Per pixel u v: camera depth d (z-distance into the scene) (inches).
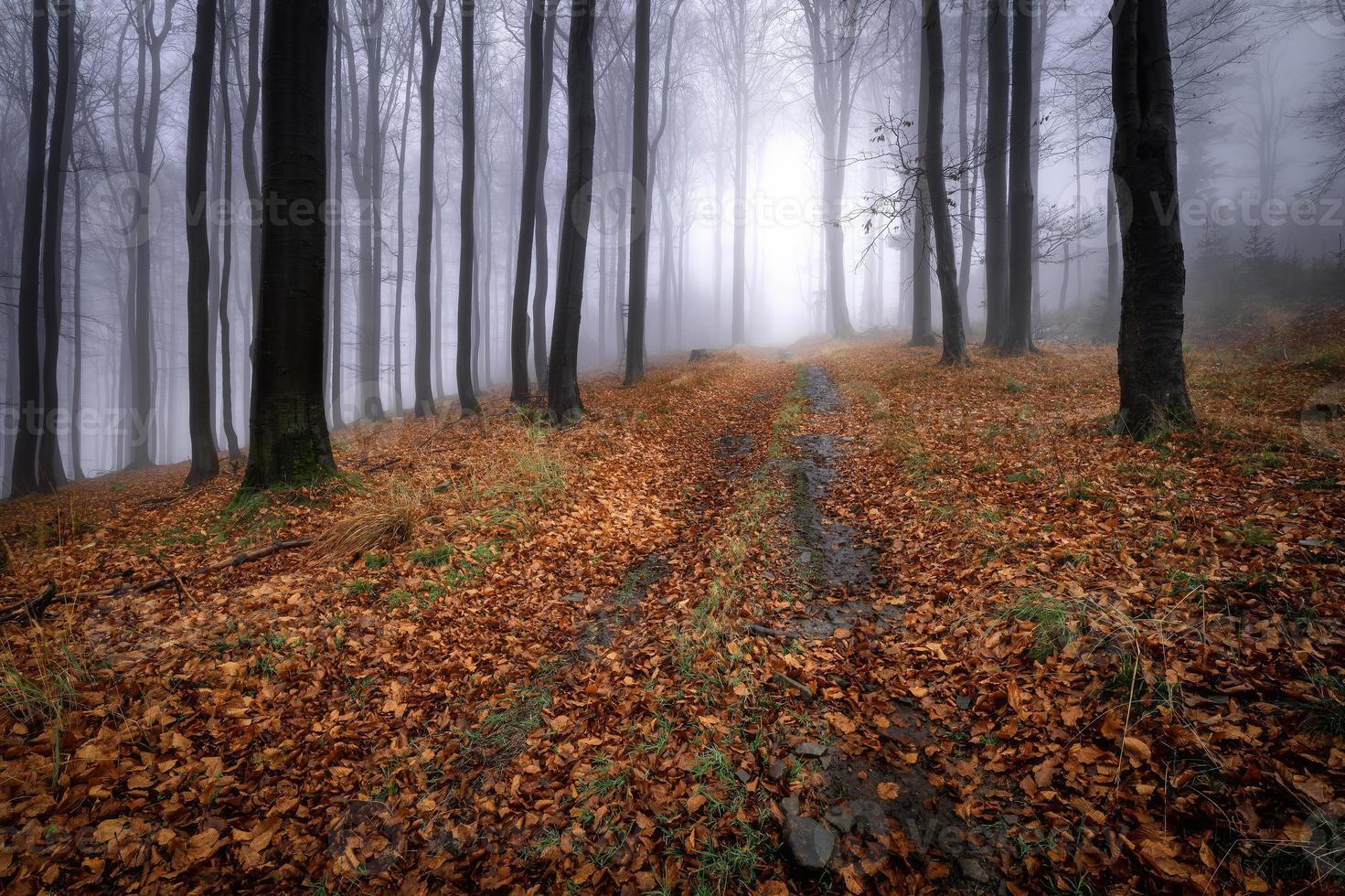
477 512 260.5
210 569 210.8
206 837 106.2
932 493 251.1
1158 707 111.0
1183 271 263.6
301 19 281.4
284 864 104.2
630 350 729.0
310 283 294.0
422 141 671.8
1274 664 114.9
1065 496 215.9
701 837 104.2
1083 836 94.0
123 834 104.5
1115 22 263.0
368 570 208.1
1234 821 89.3
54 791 111.1
